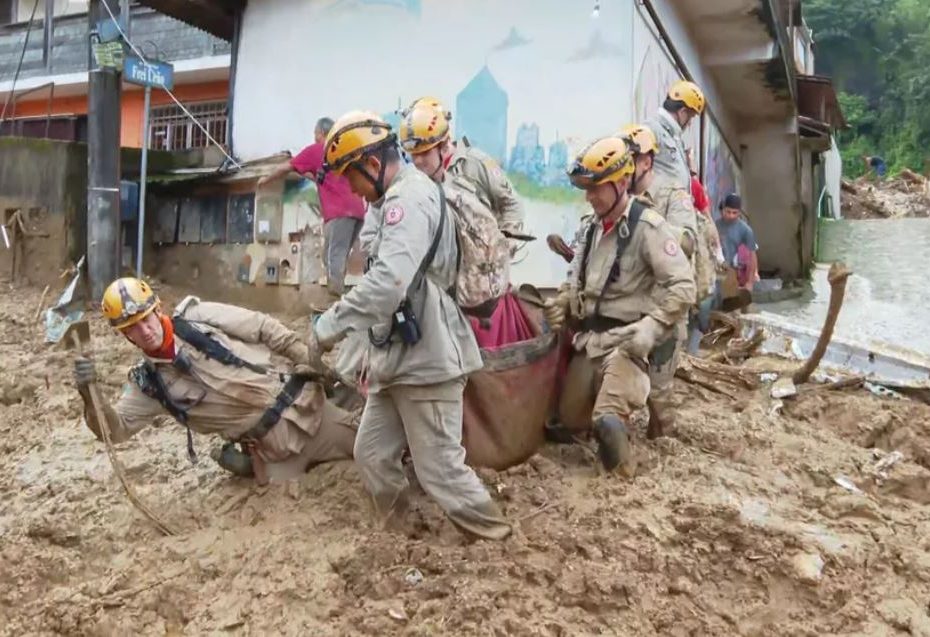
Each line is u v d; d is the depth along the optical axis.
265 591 3.88
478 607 3.62
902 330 10.25
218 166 10.08
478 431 4.46
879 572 4.05
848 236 17.89
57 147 9.53
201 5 9.91
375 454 4.15
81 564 4.26
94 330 8.08
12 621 3.93
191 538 4.34
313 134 9.60
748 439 5.38
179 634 3.79
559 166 8.30
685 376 6.48
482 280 4.20
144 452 5.37
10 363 7.12
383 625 3.62
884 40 43.94
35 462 5.40
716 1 10.55
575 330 4.88
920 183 32.91
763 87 13.80
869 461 5.23
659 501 4.41
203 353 4.50
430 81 8.93
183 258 10.07
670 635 3.63
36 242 9.61
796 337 7.47
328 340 3.88
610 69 8.16
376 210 4.14
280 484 4.66
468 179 5.56
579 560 3.95
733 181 15.48
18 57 17.42
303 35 9.64
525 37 8.48
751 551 4.02
